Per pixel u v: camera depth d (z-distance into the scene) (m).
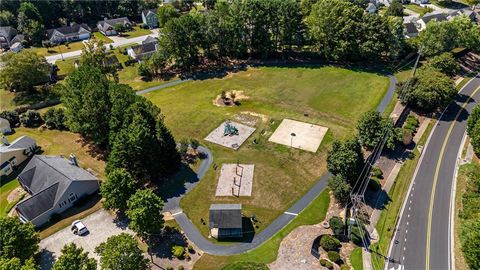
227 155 88.56
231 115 104.94
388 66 131.25
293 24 134.62
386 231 68.62
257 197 76.31
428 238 67.25
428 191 78.19
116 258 52.53
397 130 89.88
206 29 133.38
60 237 67.19
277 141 93.12
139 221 60.91
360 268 61.25
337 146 78.00
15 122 104.06
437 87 101.19
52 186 72.62
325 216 71.50
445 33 129.50
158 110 87.56
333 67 132.38
